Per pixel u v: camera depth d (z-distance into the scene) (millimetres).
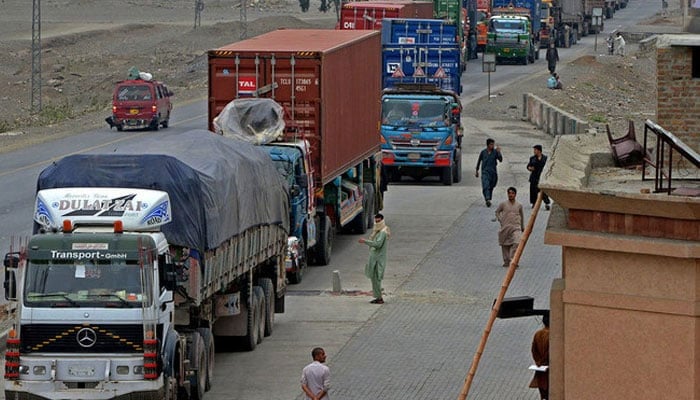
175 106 111875
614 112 105000
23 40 166875
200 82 132875
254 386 32406
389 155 68062
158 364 28016
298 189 43844
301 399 31188
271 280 38406
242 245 34406
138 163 30109
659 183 21938
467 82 127500
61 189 29297
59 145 83188
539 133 91250
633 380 19453
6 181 67875
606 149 28875
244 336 35750
